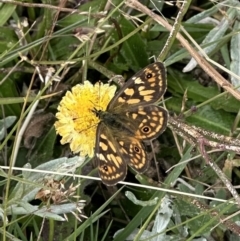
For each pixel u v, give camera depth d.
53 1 0.46
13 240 0.39
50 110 0.45
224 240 0.43
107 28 0.45
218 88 0.45
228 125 0.45
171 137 0.45
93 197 0.45
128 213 0.44
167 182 0.42
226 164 0.43
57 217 0.39
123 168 0.36
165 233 0.41
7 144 0.45
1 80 0.44
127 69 0.46
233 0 0.45
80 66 0.46
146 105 0.37
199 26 0.46
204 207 0.40
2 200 0.43
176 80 0.46
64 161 0.40
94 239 0.42
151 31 0.47
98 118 0.38
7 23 0.46
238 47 0.44
